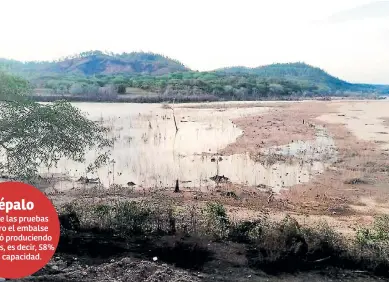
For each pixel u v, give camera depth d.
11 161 15.02
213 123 51.22
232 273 11.48
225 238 13.68
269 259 12.16
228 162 29.52
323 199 21.31
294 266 12.04
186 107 78.75
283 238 12.70
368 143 37.09
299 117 59.28
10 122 14.17
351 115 63.25
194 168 27.64
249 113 65.81
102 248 12.64
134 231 13.81
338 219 18.08
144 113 64.31
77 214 14.34
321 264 12.21
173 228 14.05
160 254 12.42
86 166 26.94
